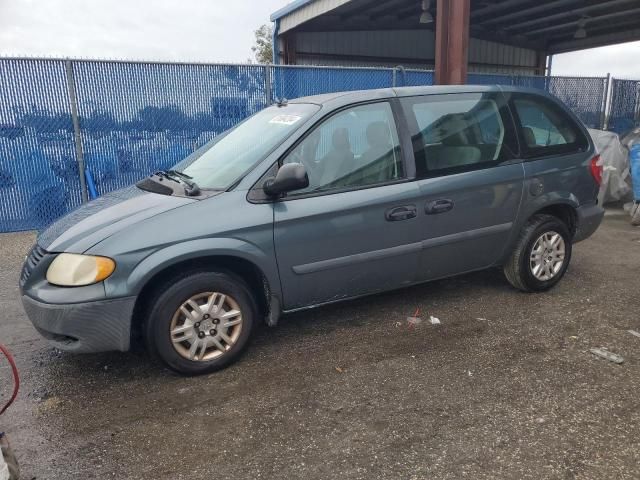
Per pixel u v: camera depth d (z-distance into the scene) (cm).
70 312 319
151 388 343
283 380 348
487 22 1766
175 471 264
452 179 423
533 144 468
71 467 269
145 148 837
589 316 439
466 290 503
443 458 267
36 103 760
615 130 1319
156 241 332
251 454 275
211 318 355
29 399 335
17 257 657
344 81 967
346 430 293
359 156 398
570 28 1870
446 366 361
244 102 895
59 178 791
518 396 321
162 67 824
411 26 1838
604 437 281
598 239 703
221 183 370
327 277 388
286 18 1636
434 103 432
